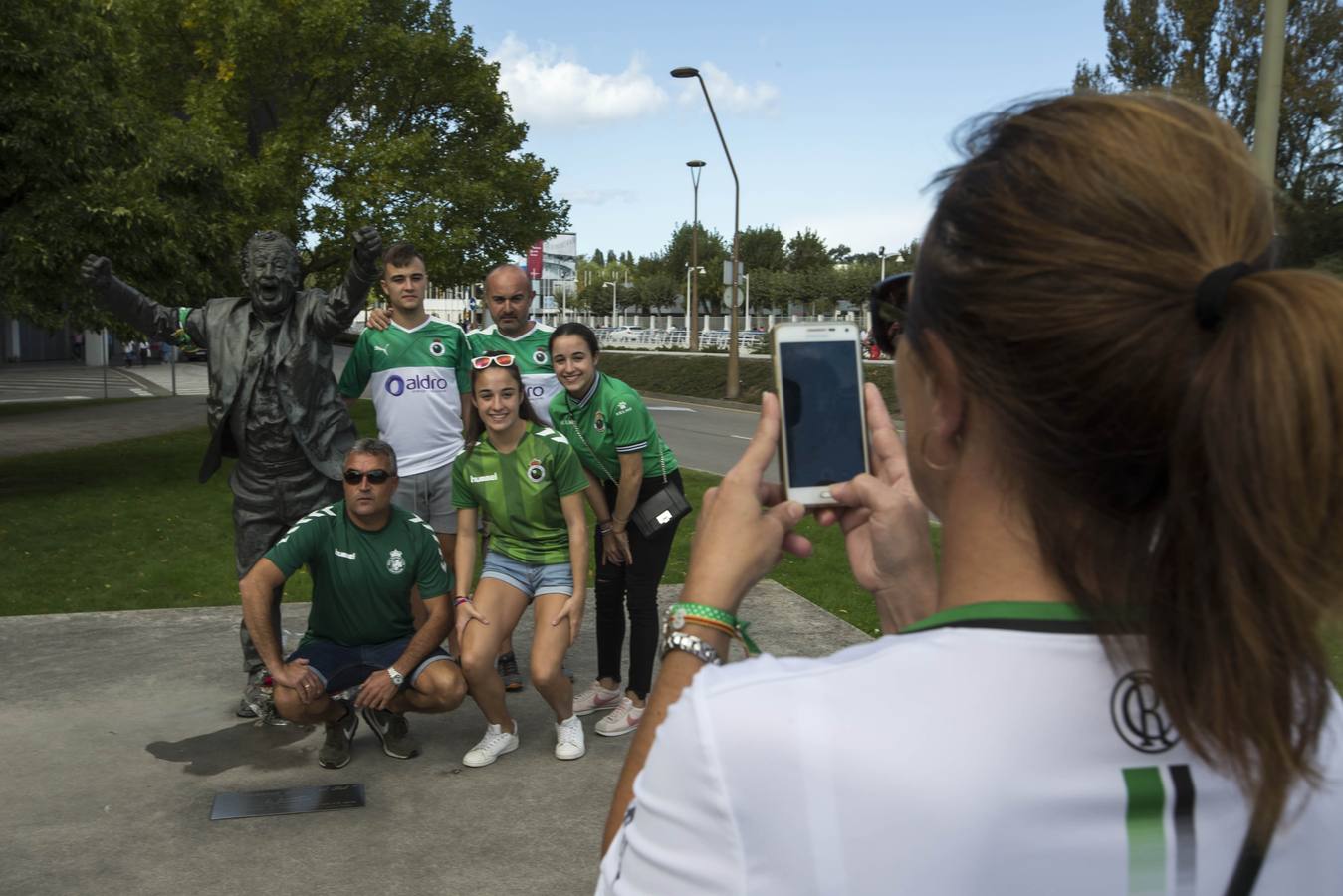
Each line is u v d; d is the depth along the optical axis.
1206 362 0.53
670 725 0.60
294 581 6.94
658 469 4.32
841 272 70.06
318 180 19.44
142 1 18.42
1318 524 0.52
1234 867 0.58
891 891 0.54
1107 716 0.57
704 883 0.57
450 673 3.80
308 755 4.07
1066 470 0.57
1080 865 0.55
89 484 11.76
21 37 10.83
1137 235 0.55
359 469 3.67
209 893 3.04
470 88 20.94
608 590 4.53
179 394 27.53
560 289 96.50
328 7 18.45
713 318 70.69
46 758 4.00
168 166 12.52
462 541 4.14
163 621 5.92
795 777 0.55
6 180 10.69
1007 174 0.59
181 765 3.96
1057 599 0.60
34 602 6.55
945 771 0.55
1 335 39.44
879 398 0.95
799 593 6.80
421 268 4.89
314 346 4.28
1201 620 0.55
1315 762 0.57
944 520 0.66
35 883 3.08
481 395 3.90
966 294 0.59
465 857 3.28
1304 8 17.98
